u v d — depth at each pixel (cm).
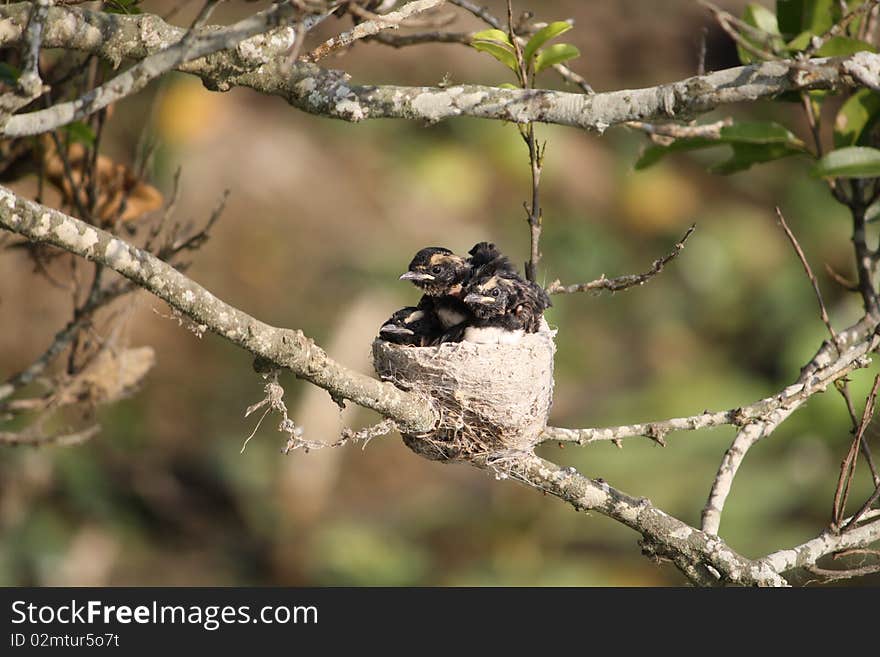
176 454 1401
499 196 1786
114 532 1323
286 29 504
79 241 442
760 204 1788
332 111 517
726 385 1466
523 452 591
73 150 769
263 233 1636
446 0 532
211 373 1488
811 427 1325
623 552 1315
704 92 495
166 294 461
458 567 1325
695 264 1702
